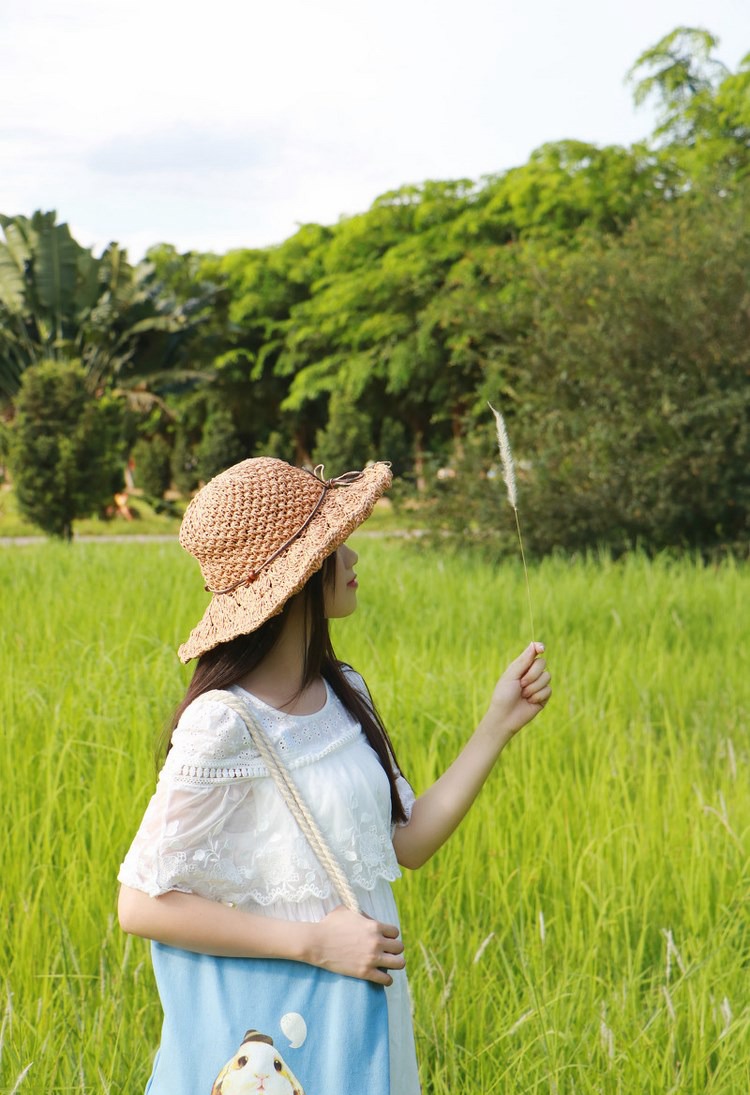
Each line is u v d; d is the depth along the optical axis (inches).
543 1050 103.0
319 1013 65.8
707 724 209.9
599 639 282.4
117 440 874.8
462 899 137.3
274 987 66.1
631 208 1136.8
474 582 360.8
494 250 557.0
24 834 142.6
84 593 313.9
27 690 195.3
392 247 1433.3
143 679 203.2
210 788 66.9
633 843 146.3
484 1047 105.0
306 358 1560.0
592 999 112.5
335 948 66.1
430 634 279.7
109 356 1262.3
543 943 115.4
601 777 169.2
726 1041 105.3
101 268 1235.9
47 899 127.2
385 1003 67.3
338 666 78.5
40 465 808.9
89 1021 105.2
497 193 1321.4
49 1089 95.9
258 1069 64.5
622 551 471.8
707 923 132.3
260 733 69.1
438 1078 99.9
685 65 1274.6
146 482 1616.6
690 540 490.6
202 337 1400.1
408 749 181.3
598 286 492.4
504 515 469.1
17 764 163.9
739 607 314.2
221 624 72.3
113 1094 96.3
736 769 175.8
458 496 484.7
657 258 486.0
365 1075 65.1
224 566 72.2
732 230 478.3
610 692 225.6
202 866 66.5
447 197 1393.9
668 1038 106.0
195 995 66.7
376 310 1424.7
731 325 458.6
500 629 284.5
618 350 480.1
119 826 145.6
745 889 137.1
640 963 120.4
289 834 68.6
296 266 1603.1
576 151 1213.1
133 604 296.5
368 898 71.7
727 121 1202.6
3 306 1219.2
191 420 1774.1
